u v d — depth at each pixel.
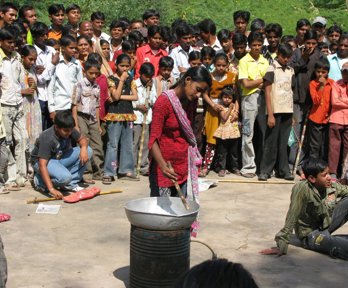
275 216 6.14
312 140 7.87
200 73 4.43
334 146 7.71
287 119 7.61
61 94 7.30
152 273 3.96
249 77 7.56
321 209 5.02
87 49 7.81
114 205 6.40
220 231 5.62
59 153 6.72
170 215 3.86
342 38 8.05
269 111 7.48
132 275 4.09
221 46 8.48
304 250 5.18
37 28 7.59
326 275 4.67
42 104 7.57
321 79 7.68
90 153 6.93
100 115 7.44
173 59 8.02
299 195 4.95
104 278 4.54
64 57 7.35
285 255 5.05
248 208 6.39
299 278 4.60
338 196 5.14
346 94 7.66
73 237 5.39
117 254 5.02
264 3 16.08
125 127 7.45
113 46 8.66
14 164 6.96
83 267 4.73
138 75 8.03
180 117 4.54
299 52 7.91
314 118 7.79
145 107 7.64
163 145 4.65
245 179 7.63
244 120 7.71
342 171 7.61
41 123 7.37
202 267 1.28
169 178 4.33
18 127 6.97
